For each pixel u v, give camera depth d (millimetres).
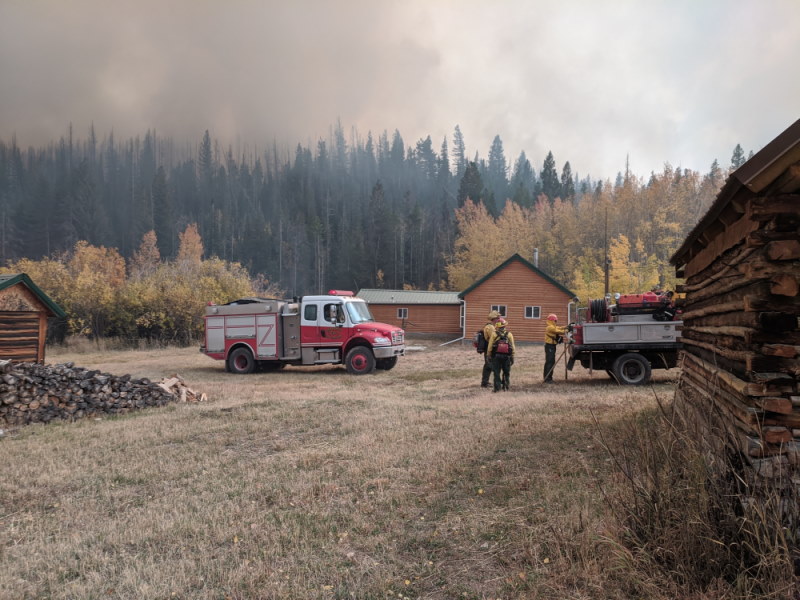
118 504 5180
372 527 4324
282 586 3432
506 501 4676
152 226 117188
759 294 3510
